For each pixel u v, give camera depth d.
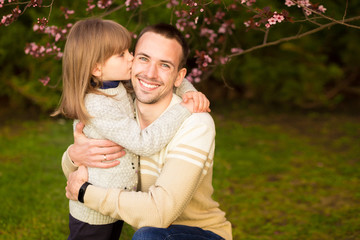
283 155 6.04
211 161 2.24
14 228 3.76
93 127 2.20
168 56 2.15
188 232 2.13
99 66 2.18
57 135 6.78
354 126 7.49
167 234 2.07
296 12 6.81
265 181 5.11
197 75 3.32
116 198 2.06
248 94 9.53
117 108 2.20
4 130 7.04
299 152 6.20
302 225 4.00
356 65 8.61
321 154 6.09
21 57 7.34
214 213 2.31
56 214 4.02
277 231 3.89
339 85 8.93
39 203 4.26
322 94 8.52
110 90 2.25
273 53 8.21
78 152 2.23
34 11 6.82
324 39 8.03
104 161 2.21
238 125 7.62
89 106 2.16
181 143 2.10
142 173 2.27
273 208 4.38
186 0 2.48
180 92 2.44
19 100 7.92
